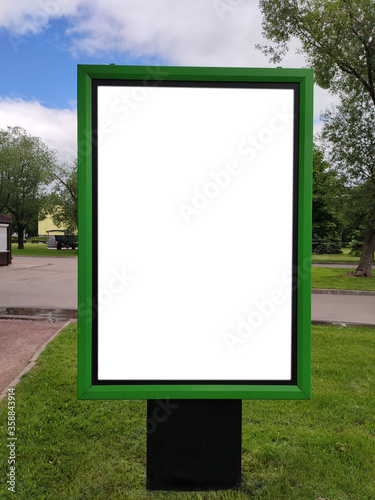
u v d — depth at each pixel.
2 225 20.59
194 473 2.39
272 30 14.20
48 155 37.44
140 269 2.22
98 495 2.41
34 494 2.42
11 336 6.25
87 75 2.14
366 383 4.32
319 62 14.75
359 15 13.61
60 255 32.59
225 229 2.23
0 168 35.91
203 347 2.24
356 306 9.83
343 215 16.56
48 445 2.98
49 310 8.71
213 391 2.23
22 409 3.57
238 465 2.41
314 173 32.72
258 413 3.60
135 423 3.39
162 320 2.23
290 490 2.47
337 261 28.25
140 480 2.55
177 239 2.23
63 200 34.41
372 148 15.12
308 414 3.56
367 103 15.38
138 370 2.23
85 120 2.15
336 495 2.43
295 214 2.24
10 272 18.17
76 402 3.78
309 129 2.19
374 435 3.18
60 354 5.18
